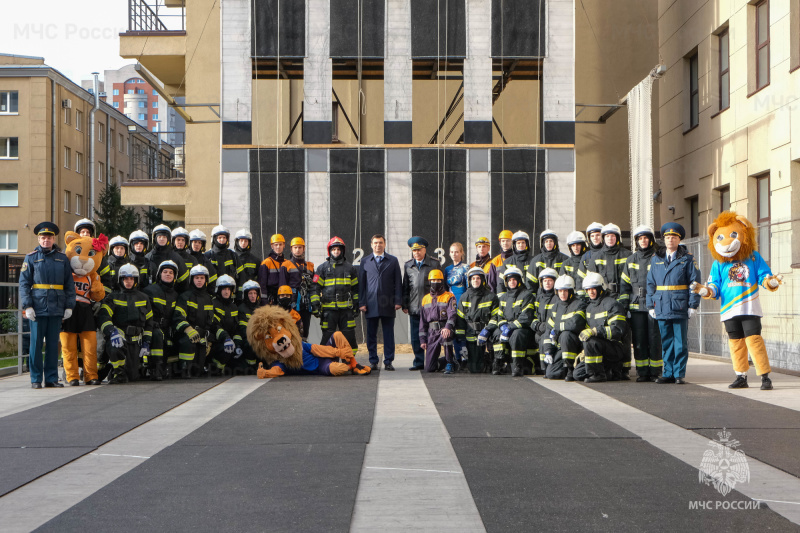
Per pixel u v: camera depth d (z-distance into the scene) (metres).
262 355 11.91
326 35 19.39
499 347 11.88
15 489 5.04
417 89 23.72
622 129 23.08
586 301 11.20
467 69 19.44
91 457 5.99
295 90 24.22
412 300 13.07
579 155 23.05
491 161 19.41
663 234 10.72
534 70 20.80
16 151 45.25
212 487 5.01
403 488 4.94
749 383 10.57
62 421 7.64
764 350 9.81
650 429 6.88
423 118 23.70
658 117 22.88
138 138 49.94
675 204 21.42
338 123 24.14
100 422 7.55
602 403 8.58
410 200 19.39
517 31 19.47
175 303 11.77
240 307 12.51
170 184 24.47
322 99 19.41
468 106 19.47
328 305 12.80
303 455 5.92
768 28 16.28
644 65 23.14
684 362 10.59
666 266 10.57
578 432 6.76
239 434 6.84
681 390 9.80
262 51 19.36
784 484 4.97
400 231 19.39
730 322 10.01
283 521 4.28
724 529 4.07
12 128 45.16
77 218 49.09
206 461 5.77
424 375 12.09
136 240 11.83
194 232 12.38
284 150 19.41
